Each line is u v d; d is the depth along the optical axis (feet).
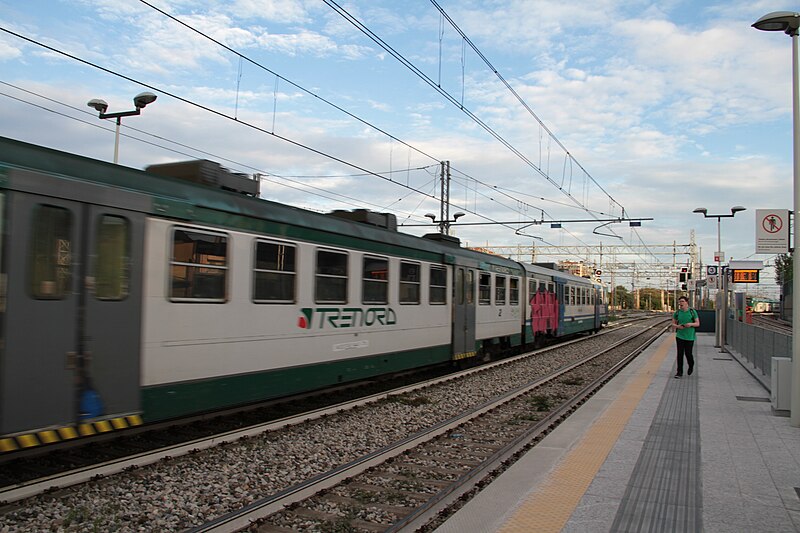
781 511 16.98
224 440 25.05
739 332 65.10
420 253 44.45
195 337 25.35
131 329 22.58
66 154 21.47
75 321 20.70
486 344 58.65
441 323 47.73
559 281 85.25
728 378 46.19
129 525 16.78
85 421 20.93
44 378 19.75
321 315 33.27
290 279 30.99
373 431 29.32
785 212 31.68
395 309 40.86
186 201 25.12
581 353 73.10
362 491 20.35
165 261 24.06
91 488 19.21
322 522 17.53
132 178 23.34
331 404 36.52
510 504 17.88
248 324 28.14
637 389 40.24
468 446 27.22
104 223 21.84
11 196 19.16
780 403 31.76
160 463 22.04
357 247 36.63
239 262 27.68
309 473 22.43
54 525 16.43
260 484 20.92
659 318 228.43
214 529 16.33
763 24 28.04
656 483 19.51
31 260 19.53
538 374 52.80
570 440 25.94
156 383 23.61
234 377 27.40
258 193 31.96
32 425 19.39
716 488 19.01
